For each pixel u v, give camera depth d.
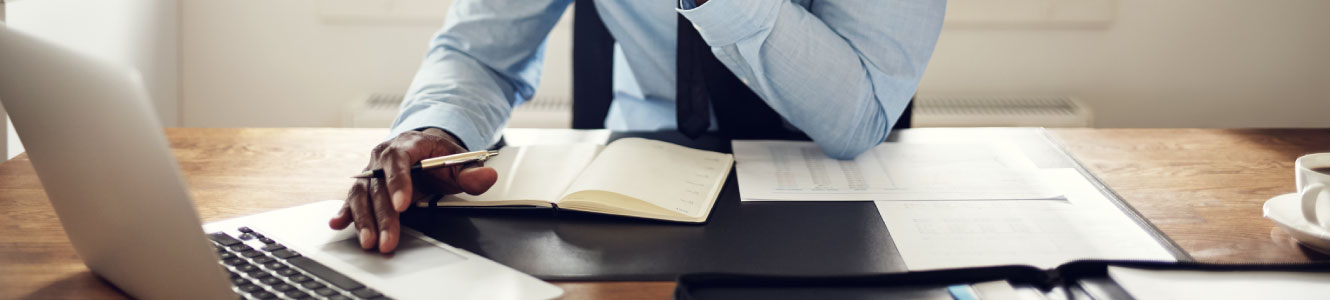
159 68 2.13
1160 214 0.81
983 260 0.70
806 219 0.80
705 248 0.73
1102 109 2.32
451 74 1.12
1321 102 2.29
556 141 1.09
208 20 2.27
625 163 0.89
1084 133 1.13
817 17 1.00
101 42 1.82
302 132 1.13
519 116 2.20
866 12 0.95
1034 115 2.17
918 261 0.70
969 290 0.60
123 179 0.54
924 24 0.96
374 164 0.83
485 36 1.18
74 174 0.57
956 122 2.17
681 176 0.89
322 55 2.31
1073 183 0.90
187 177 0.93
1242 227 0.78
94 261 0.64
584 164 0.93
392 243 0.70
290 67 2.32
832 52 0.94
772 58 0.95
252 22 2.28
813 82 0.95
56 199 0.61
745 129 1.15
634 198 0.80
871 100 0.98
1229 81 2.29
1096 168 0.97
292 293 0.60
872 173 0.95
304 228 0.75
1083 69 2.28
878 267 0.69
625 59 1.34
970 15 2.21
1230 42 2.25
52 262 0.69
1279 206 0.78
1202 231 0.77
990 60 2.28
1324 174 0.69
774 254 0.71
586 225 0.78
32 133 0.58
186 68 2.30
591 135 1.12
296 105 2.35
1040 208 0.82
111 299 0.63
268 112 2.36
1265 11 2.22
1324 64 2.26
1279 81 2.28
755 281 0.61
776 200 0.85
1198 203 0.85
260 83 2.33
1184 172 0.95
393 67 2.32
